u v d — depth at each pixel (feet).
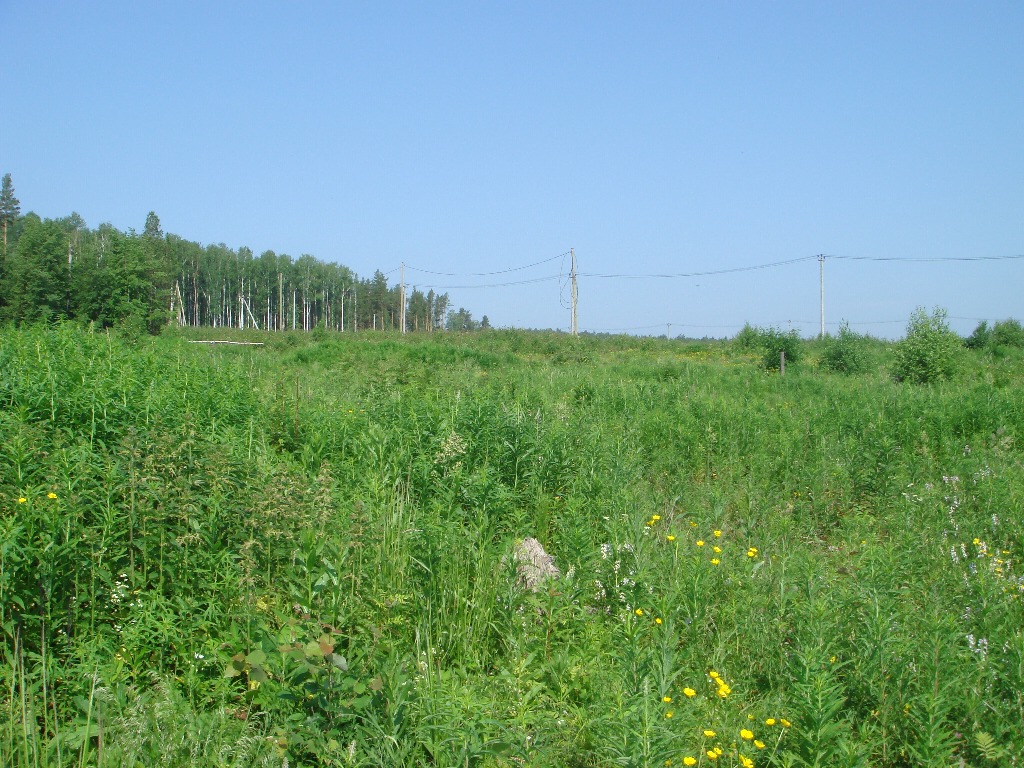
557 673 16.44
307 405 34.09
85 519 17.29
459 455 28.19
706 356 126.41
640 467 32.96
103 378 29.19
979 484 30.63
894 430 39.99
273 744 12.96
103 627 15.64
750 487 31.09
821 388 65.62
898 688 14.66
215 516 17.94
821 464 33.99
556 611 18.02
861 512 30.04
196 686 14.83
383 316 348.79
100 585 16.28
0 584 14.55
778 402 53.72
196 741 12.68
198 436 22.86
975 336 122.62
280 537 17.85
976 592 18.66
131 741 12.42
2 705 13.51
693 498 30.09
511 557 19.52
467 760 12.65
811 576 18.16
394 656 15.24
